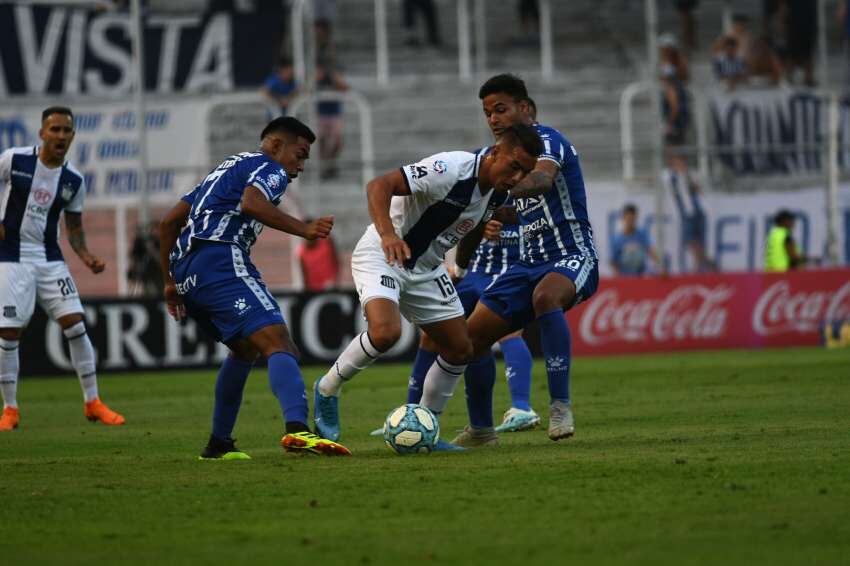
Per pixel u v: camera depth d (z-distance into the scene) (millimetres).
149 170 65750
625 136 76750
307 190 74875
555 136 26812
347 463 23344
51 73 70750
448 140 85750
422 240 24906
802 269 69750
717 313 68562
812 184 75000
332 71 81250
